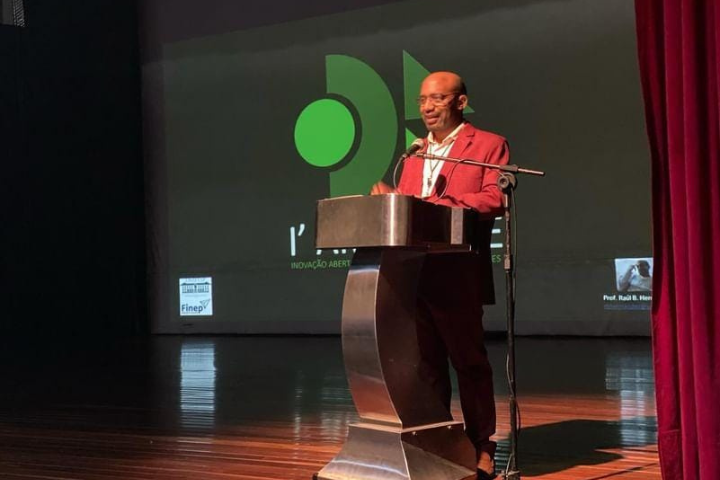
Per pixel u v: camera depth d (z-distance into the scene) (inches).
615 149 289.0
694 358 85.3
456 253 107.3
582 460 120.4
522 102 303.9
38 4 361.1
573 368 221.3
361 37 331.3
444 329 108.4
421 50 320.8
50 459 130.0
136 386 215.2
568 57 296.2
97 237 375.2
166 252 374.6
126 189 378.9
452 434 101.3
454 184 108.6
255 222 353.7
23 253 356.5
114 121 377.4
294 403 179.6
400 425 97.9
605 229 291.1
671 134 87.1
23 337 355.6
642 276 284.8
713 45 84.7
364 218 93.5
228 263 359.6
